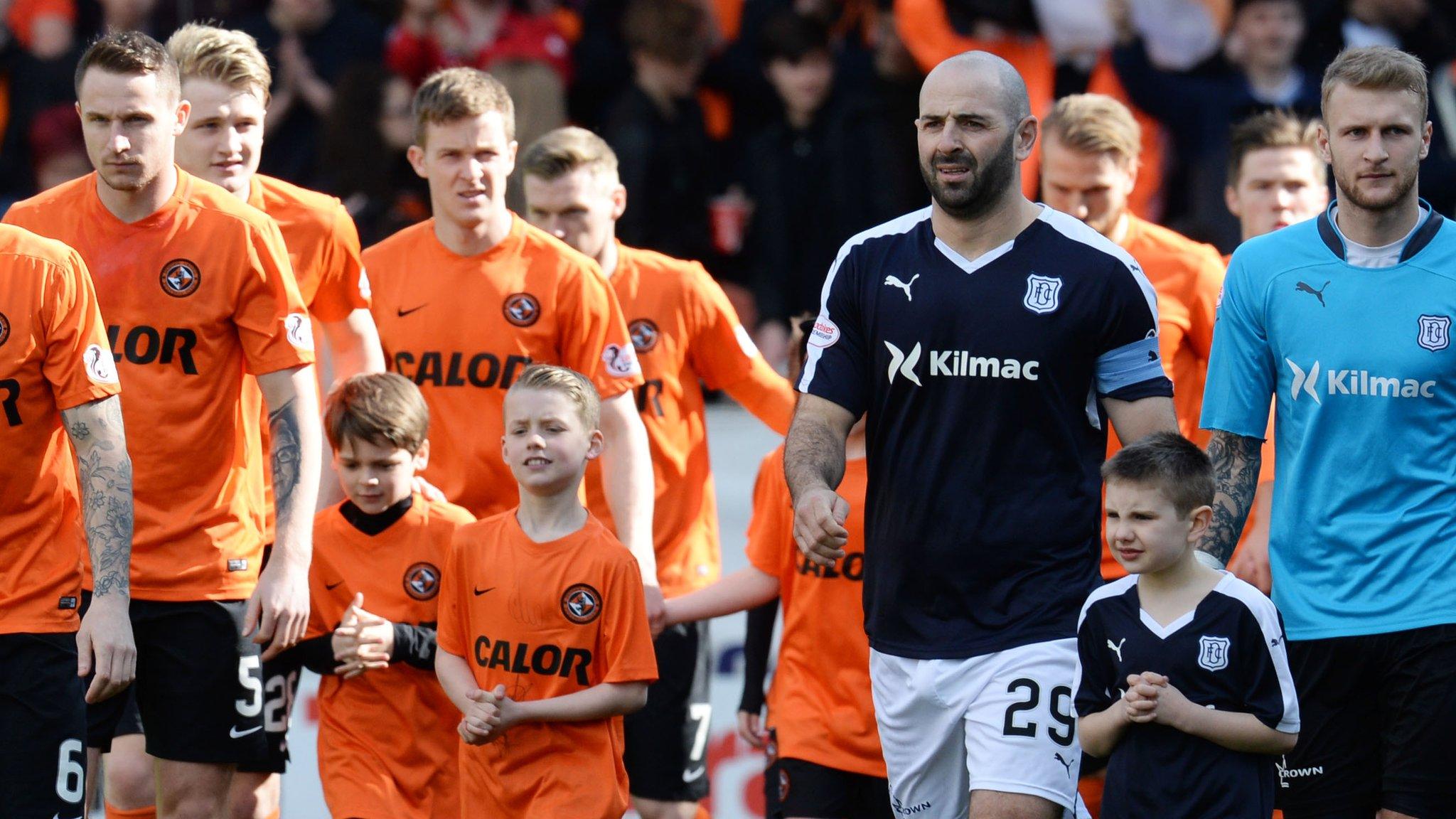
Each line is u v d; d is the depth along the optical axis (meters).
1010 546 15.38
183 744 17.84
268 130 30.12
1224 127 28.77
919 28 28.69
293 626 17.22
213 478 17.73
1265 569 19.62
